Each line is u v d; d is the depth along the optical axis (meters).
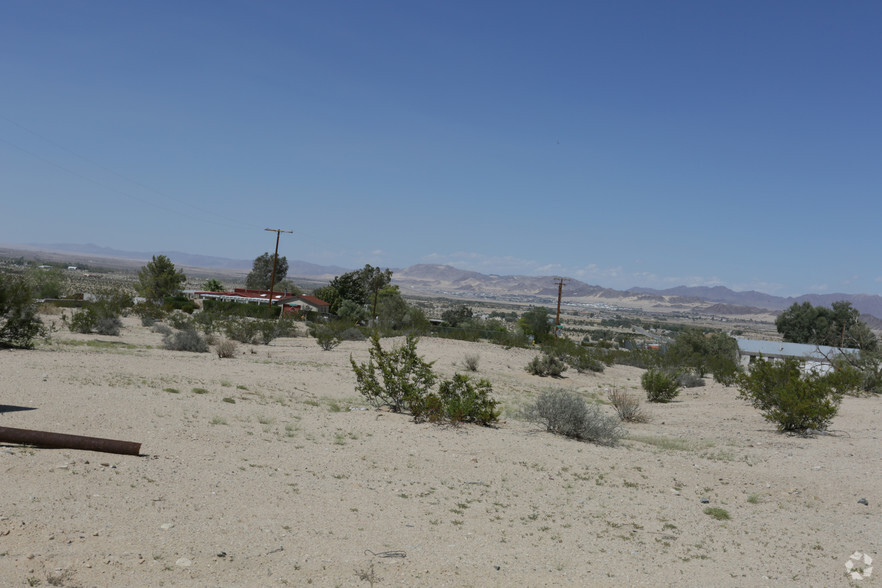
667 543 8.53
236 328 39.53
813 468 13.74
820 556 8.34
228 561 6.26
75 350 23.78
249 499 8.30
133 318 50.75
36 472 7.88
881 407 25.81
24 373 15.31
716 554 8.24
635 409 22.08
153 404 13.32
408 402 17.33
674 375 36.19
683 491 11.48
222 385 18.25
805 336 107.75
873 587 7.27
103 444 9.22
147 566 5.85
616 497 10.67
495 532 8.30
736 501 11.06
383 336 48.12
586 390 32.12
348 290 91.75
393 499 9.20
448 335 56.97
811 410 18.42
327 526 7.71
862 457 15.04
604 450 14.34
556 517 9.30
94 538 6.27
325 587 5.99
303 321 63.16
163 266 73.31
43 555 5.70
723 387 33.50
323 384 22.39
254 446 11.24
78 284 115.44
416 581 6.39
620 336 154.62
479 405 16.42
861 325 97.38
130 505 7.34
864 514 10.50
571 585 6.74
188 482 8.58
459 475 11.09
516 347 50.09
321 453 11.41
